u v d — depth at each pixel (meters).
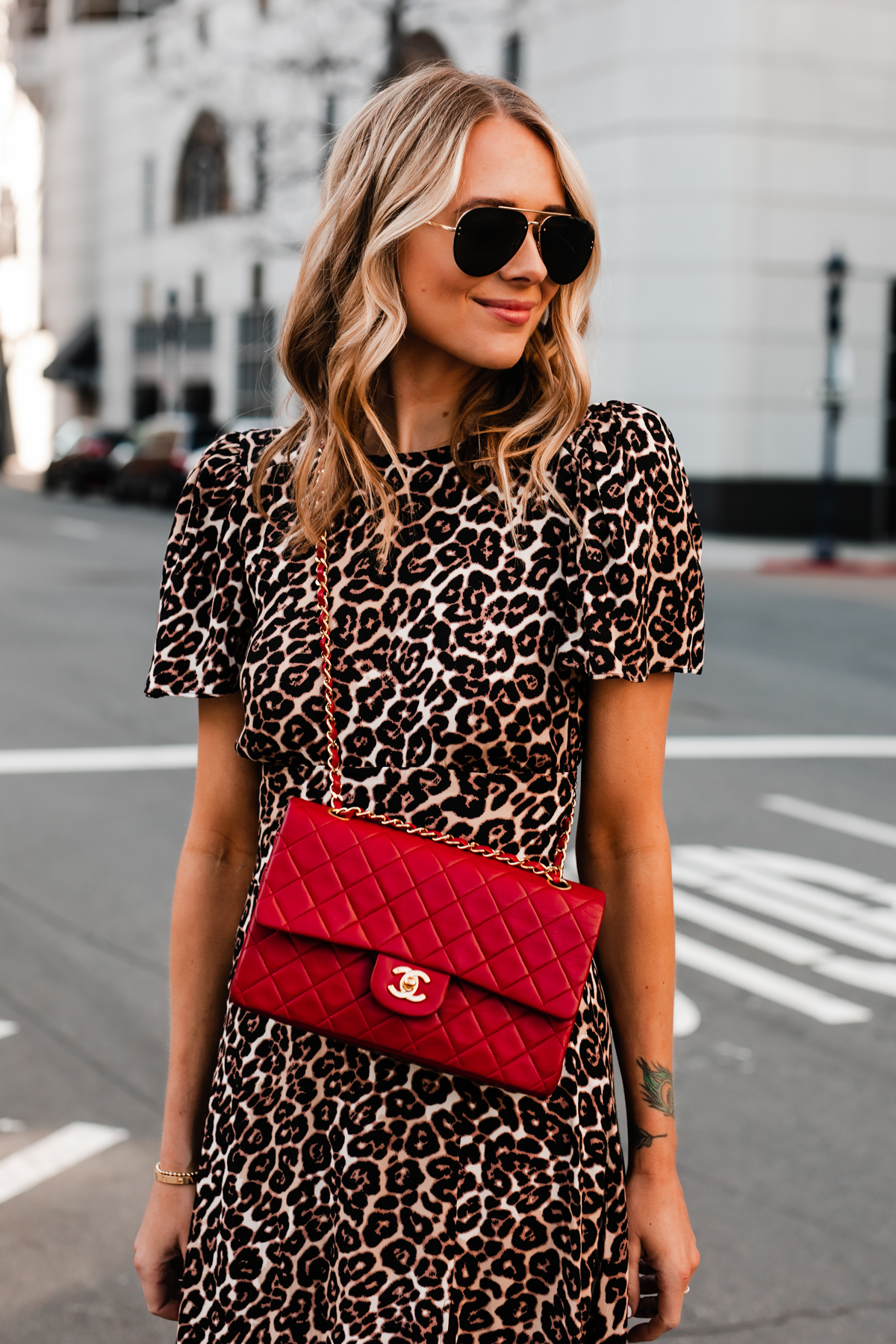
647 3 23.62
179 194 39.91
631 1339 1.60
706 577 18.72
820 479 24.84
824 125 24.12
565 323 1.52
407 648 1.47
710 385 24.23
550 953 1.40
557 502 1.46
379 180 1.49
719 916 5.70
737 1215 3.49
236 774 1.62
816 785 7.98
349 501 1.51
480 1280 1.43
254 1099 1.49
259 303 35.53
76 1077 4.17
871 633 13.84
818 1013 4.75
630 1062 1.55
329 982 1.41
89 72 45.59
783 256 24.25
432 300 1.49
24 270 52.62
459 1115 1.44
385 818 1.45
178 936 1.63
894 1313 3.11
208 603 1.60
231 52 34.34
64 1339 2.98
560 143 1.50
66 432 38.78
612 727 1.50
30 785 7.62
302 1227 1.47
